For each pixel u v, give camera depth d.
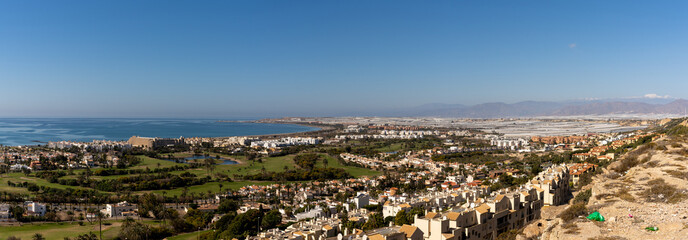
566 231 89.88
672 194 111.31
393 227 118.62
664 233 79.19
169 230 195.25
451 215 109.38
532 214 134.25
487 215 117.69
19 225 199.00
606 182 145.50
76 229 194.88
